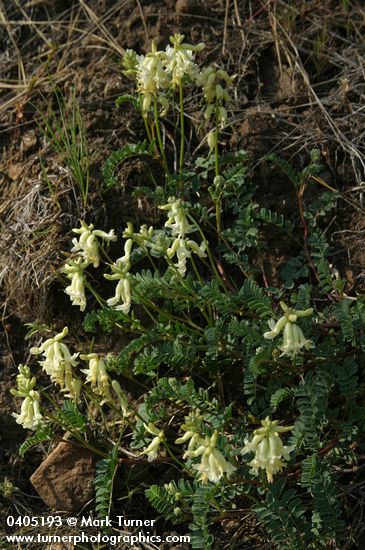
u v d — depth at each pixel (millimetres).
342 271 5023
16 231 5363
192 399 4402
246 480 4129
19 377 4258
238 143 5426
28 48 6297
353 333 4297
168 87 5129
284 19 5914
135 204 5312
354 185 5230
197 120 5570
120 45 5996
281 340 4129
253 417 4344
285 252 5102
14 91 6109
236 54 5824
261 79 5750
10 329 5238
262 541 4309
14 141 5844
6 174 5746
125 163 5426
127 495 4621
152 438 4598
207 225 5219
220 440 4117
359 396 4449
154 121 5484
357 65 5664
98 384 4316
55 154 5629
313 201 5211
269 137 5426
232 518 4395
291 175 5051
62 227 5273
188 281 4512
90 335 5105
